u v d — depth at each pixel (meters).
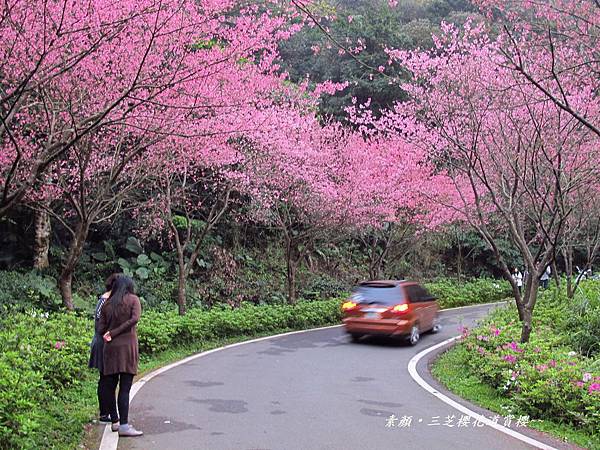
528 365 7.52
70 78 8.26
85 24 7.09
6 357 6.21
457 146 10.89
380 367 9.95
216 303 18.11
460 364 9.96
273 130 13.45
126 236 18.78
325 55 25.97
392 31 21.69
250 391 7.77
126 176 12.52
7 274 13.78
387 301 12.68
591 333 10.77
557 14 8.07
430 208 19.06
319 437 5.68
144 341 10.35
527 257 9.58
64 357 7.21
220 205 18.78
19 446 4.75
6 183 5.98
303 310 16.30
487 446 5.50
